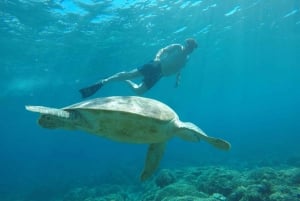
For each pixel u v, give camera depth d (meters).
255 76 55.34
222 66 41.38
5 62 24.47
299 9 23.62
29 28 19.03
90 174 31.17
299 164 19.19
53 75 30.83
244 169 20.02
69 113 4.35
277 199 8.77
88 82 36.84
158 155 5.54
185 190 9.96
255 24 25.78
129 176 24.03
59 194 22.56
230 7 20.88
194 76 45.22
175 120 5.05
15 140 122.81
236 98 98.12
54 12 17.50
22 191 27.75
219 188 10.61
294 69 52.81
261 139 52.81
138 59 30.89
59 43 22.27
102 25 20.42
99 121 4.27
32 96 39.81
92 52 25.67
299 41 33.94
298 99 152.62
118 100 4.60
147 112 4.38
